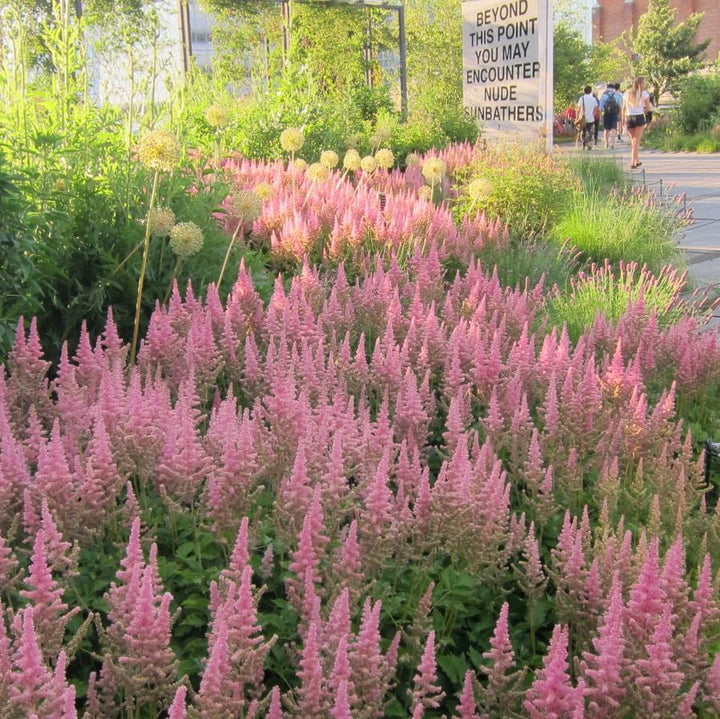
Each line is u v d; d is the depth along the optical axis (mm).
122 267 6176
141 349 4824
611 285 7406
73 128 6863
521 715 2631
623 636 2721
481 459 3516
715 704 2559
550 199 11461
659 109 48281
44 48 8492
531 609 3188
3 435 3244
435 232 8586
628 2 67438
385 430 3758
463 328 5238
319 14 24219
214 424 3680
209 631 2852
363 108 21359
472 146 17266
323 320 5723
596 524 3902
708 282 9727
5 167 5492
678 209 12539
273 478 3682
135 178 6531
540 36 15852
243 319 5422
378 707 2555
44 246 5566
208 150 11602
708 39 55406
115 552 3295
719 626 3033
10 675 2133
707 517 3799
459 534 3264
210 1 22359
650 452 4359
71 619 2879
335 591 2807
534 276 8562
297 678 2787
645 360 5449
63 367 4074
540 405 4910
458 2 27031
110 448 3500
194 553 3254
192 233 5625
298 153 14297
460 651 3197
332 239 8023
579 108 34469
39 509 3080
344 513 3199
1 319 4840
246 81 18359
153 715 2545
